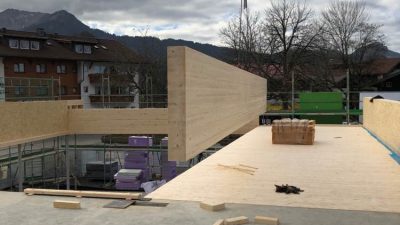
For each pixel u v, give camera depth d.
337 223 4.57
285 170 7.52
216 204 5.16
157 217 4.95
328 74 34.31
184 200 5.64
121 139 25.73
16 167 18.28
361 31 36.94
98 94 39.62
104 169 18.17
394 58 48.62
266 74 31.88
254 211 5.08
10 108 11.00
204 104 5.81
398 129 8.77
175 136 5.00
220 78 6.84
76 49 40.00
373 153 9.34
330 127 15.66
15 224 4.89
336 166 7.84
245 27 33.44
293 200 5.54
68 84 39.25
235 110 8.26
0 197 6.13
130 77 35.09
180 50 4.93
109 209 5.35
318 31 36.06
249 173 7.30
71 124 13.38
